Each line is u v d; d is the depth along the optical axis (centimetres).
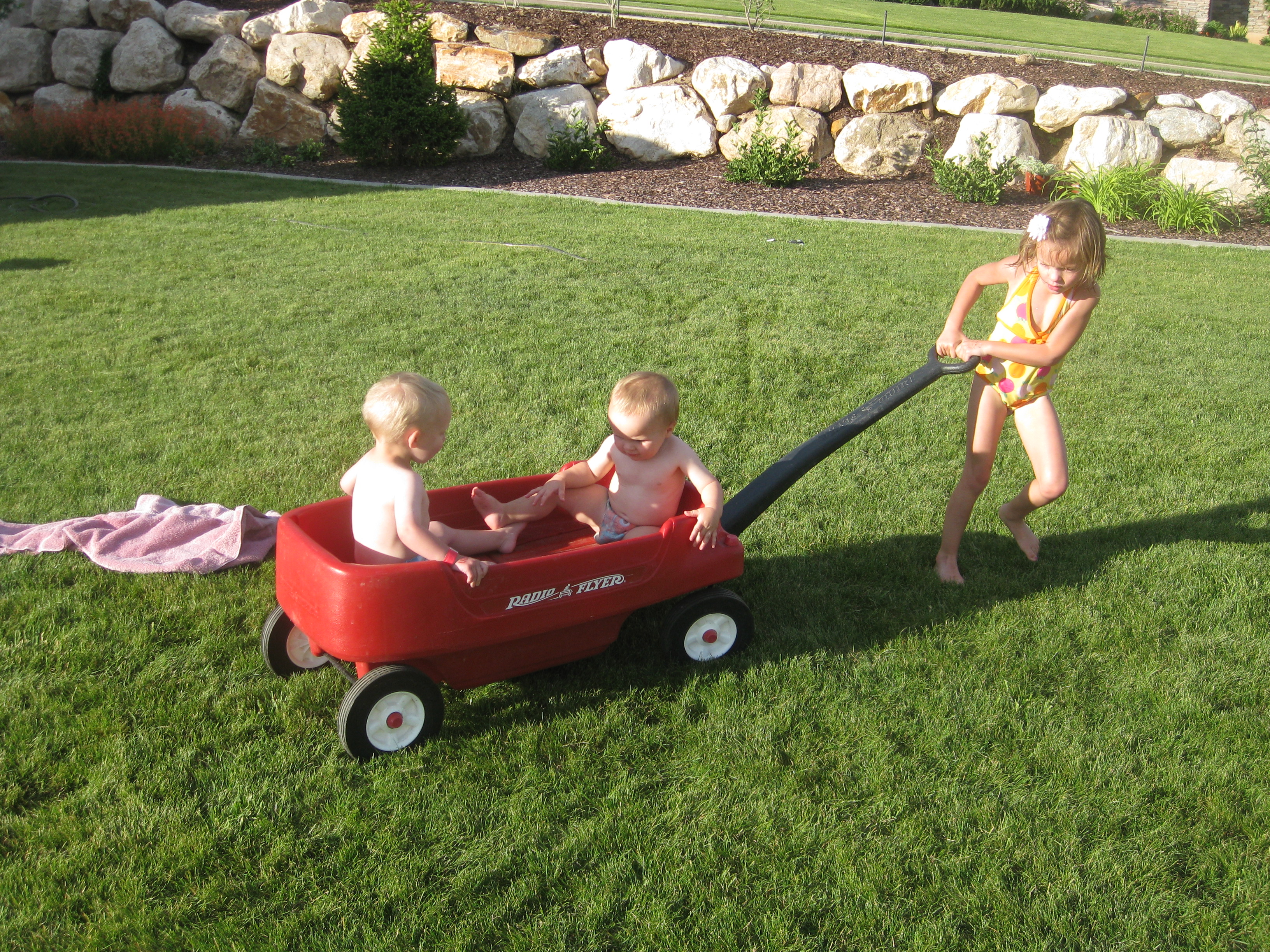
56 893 215
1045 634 329
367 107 1204
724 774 260
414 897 218
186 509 382
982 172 1154
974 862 232
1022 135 1241
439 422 271
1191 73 1512
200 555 353
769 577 365
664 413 295
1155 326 716
